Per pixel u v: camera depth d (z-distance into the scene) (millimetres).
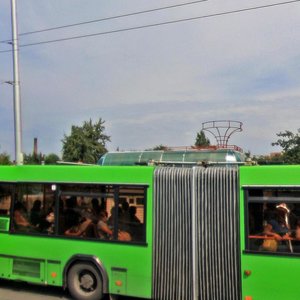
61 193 8531
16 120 17250
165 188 7742
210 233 7367
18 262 8797
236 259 7172
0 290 9148
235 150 15188
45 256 8531
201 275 7363
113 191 8094
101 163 16719
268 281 6945
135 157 16094
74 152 50812
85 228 8250
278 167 7047
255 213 7129
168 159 15383
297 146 17969
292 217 6898
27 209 8859
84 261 8195
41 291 9055
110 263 7973
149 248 7723
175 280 7523
